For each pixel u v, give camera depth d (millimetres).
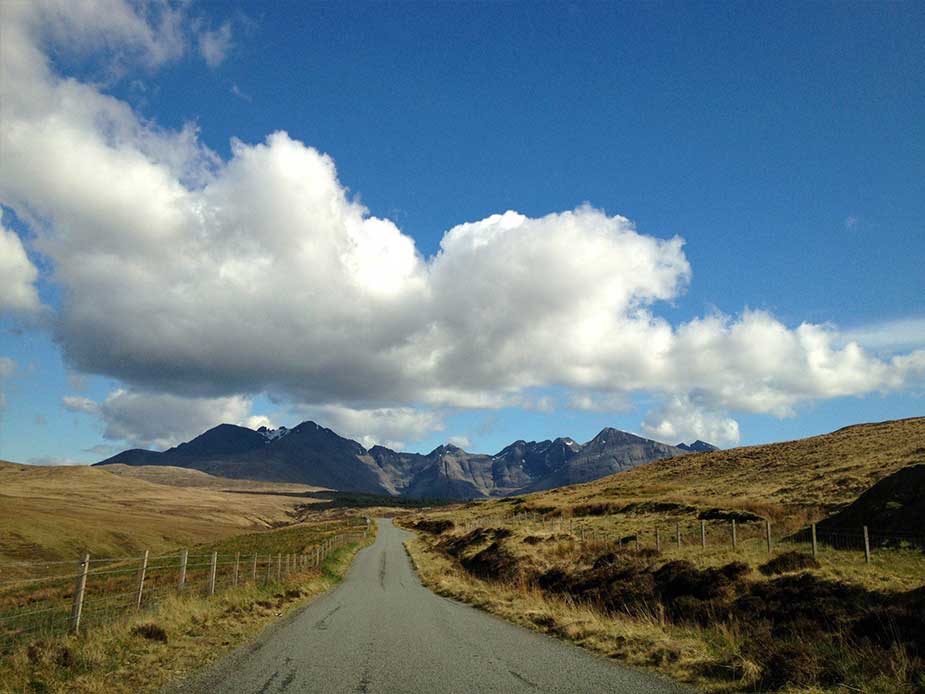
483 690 8570
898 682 7883
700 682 9023
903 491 23812
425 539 67625
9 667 8781
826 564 15703
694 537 28906
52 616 13664
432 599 21547
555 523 46438
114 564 44125
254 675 9297
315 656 10836
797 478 53625
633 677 9438
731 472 74000
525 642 12711
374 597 21781
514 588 22875
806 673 8672
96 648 9984
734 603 13688
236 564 20641
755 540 25094
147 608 14312
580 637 13078
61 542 76750
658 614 14852
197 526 137875
